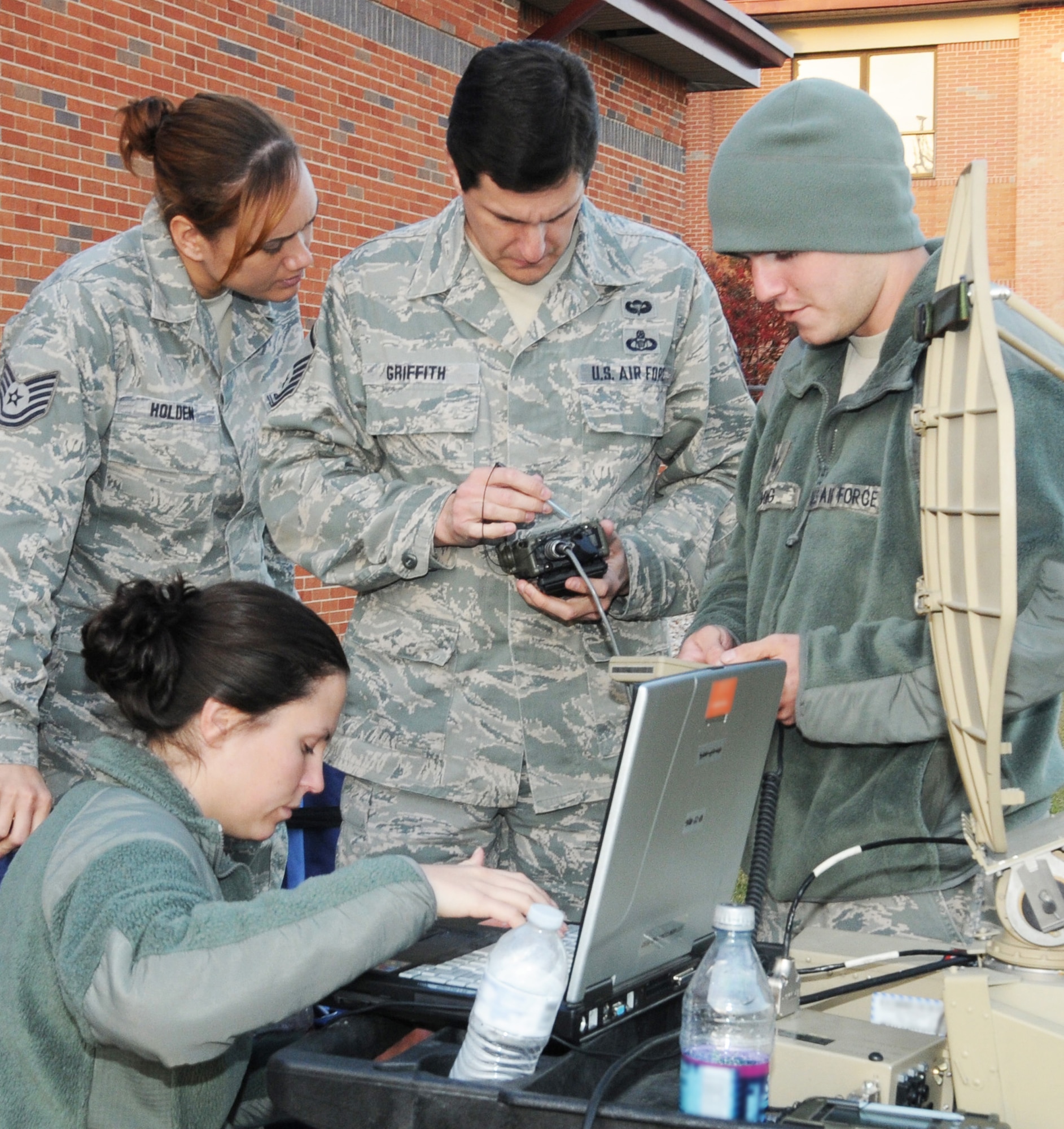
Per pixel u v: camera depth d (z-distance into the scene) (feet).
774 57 34.12
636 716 4.10
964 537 4.23
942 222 54.54
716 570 6.98
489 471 6.79
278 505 7.43
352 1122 3.99
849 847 5.54
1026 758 5.44
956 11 53.06
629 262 7.73
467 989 4.49
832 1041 4.26
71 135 18.38
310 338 7.98
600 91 30.86
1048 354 5.00
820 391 6.09
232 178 7.34
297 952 4.08
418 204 24.97
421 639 7.22
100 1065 4.51
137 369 7.76
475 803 7.20
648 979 4.62
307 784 5.03
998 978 4.19
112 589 7.91
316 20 22.29
